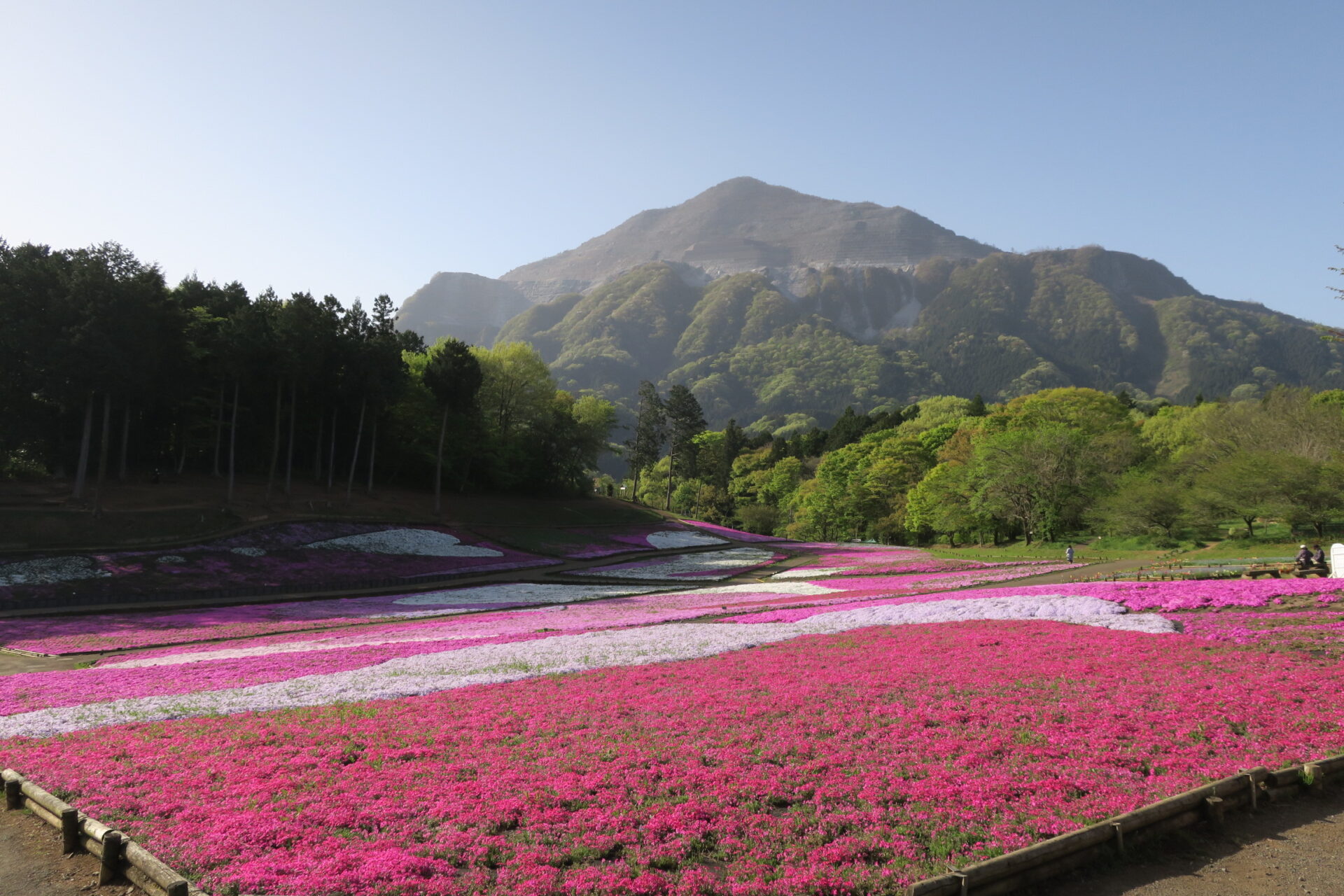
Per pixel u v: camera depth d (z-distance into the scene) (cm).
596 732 1356
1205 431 7138
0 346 4675
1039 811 938
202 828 963
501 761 1204
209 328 6494
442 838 917
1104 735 1217
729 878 805
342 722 1491
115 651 2866
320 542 5666
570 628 3020
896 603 3191
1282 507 5128
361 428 7250
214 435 7050
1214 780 1009
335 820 976
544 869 824
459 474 8994
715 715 1436
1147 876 823
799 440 17300
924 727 1302
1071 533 7206
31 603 3812
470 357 7888
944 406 16262
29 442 5569
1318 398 8094
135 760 1272
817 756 1180
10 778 1132
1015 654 1911
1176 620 2283
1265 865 842
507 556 6506
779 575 5672
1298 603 2422
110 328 4844
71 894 861
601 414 11106
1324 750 1120
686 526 9700
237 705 1703
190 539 5041
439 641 2711
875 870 807
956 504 7700
